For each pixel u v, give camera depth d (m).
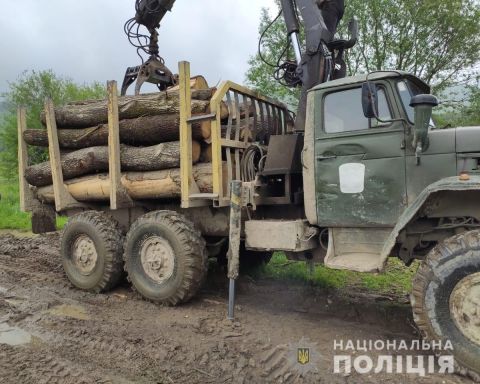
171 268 5.05
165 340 4.14
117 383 3.43
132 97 5.56
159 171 5.38
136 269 5.33
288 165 4.89
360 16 11.91
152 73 6.39
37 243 8.85
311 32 5.34
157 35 6.69
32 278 6.31
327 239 4.75
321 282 5.94
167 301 5.09
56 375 3.54
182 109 4.95
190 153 5.03
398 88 4.24
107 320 4.69
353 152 4.34
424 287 3.60
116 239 5.65
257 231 4.82
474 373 3.38
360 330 4.41
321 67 5.30
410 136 4.08
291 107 7.83
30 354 3.90
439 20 11.63
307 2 5.41
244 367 3.65
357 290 5.68
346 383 3.38
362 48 12.23
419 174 4.04
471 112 11.90
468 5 11.61
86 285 5.71
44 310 4.99
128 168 5.57
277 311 4.99
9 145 22.77
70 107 6.02
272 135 5.49
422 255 4.32
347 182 4.38
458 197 3.89
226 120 5.28
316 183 4.55
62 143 6.09
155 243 5.20
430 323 3.55
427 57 12.04
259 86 12.26
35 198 6.64
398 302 5.22
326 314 4.90
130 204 5.63
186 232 4.99
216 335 4.28
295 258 4.95
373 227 4.29
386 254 3.90
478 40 11.79
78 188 5.97
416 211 3.75
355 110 4.39
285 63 5.96
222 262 6.62
